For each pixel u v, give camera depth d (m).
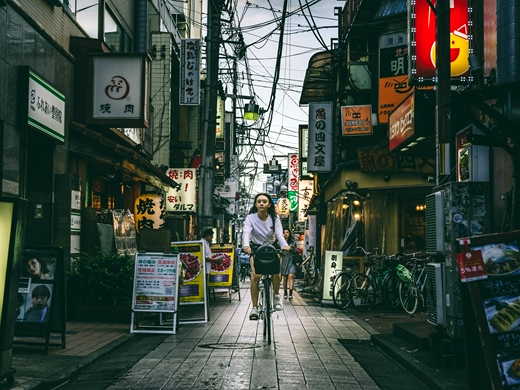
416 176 16.95
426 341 7.57
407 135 11.70
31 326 7.14
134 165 13.67
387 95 15.65
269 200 8.45
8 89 8.80
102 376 6.13
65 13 11.76
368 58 17.95
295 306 14.25
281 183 48.94
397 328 8.85
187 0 31.00
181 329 9.75
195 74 20.47
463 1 9.27
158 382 5.74
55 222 10.71
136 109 11.81
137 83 11.86
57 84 10.97
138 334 9.20
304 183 31.84
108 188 16.09
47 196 10.65
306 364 6.72
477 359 4.75
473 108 8.58
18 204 5.48
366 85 17.78
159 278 9.29
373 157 16.89
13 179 8.98
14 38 9.00
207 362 6.73
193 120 26.52
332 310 13.49
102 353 7.26
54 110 10.41
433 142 12.98
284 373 6.17
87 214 11.53
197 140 26.42
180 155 25.59
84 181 12.28
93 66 11.91
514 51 6.32
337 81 20.98
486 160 7.70
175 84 25.08
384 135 17.75
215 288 15.80
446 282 7.00
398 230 17.59
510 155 6.90
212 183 16.08
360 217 18.36
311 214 27.47
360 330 10.02
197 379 5.85
